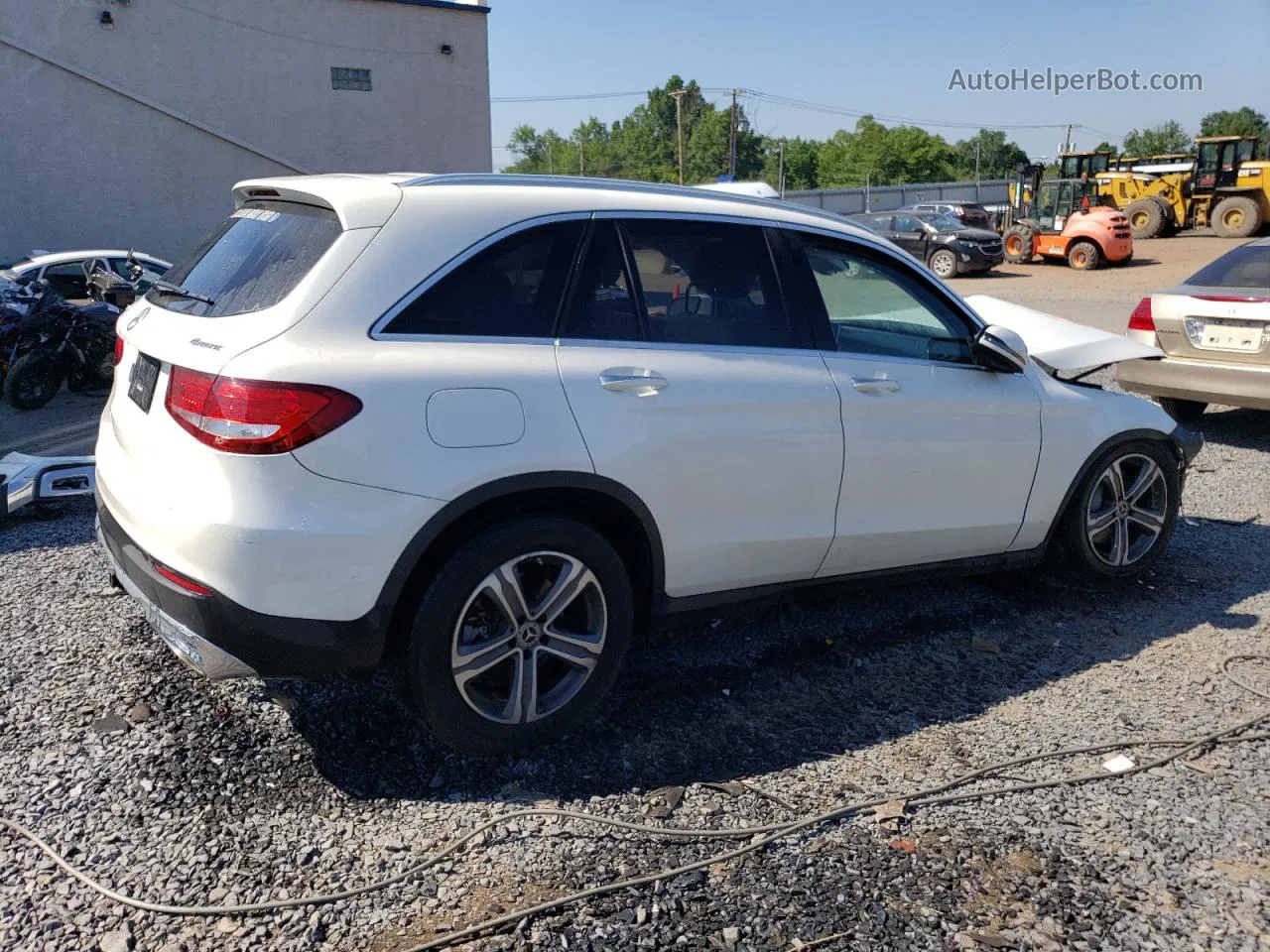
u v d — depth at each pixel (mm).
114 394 3695
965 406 4176
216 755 3309
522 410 3133
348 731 3482
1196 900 2762
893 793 3234
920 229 27297
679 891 2756
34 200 19922
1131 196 34594
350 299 3004
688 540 3551
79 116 20031
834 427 3803
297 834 2941
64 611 4355
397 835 2957
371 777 3236
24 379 9516
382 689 3752
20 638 4078
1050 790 3273
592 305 3396
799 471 3738
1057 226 31953
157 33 20500
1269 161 33594
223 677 3068
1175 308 7797
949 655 4262
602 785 3246
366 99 23156
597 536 3350
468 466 3029
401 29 23250
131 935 2527
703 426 3490
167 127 20922
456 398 3035
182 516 2887
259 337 2920
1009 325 5336
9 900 2629
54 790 3084
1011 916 2686
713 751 3473
